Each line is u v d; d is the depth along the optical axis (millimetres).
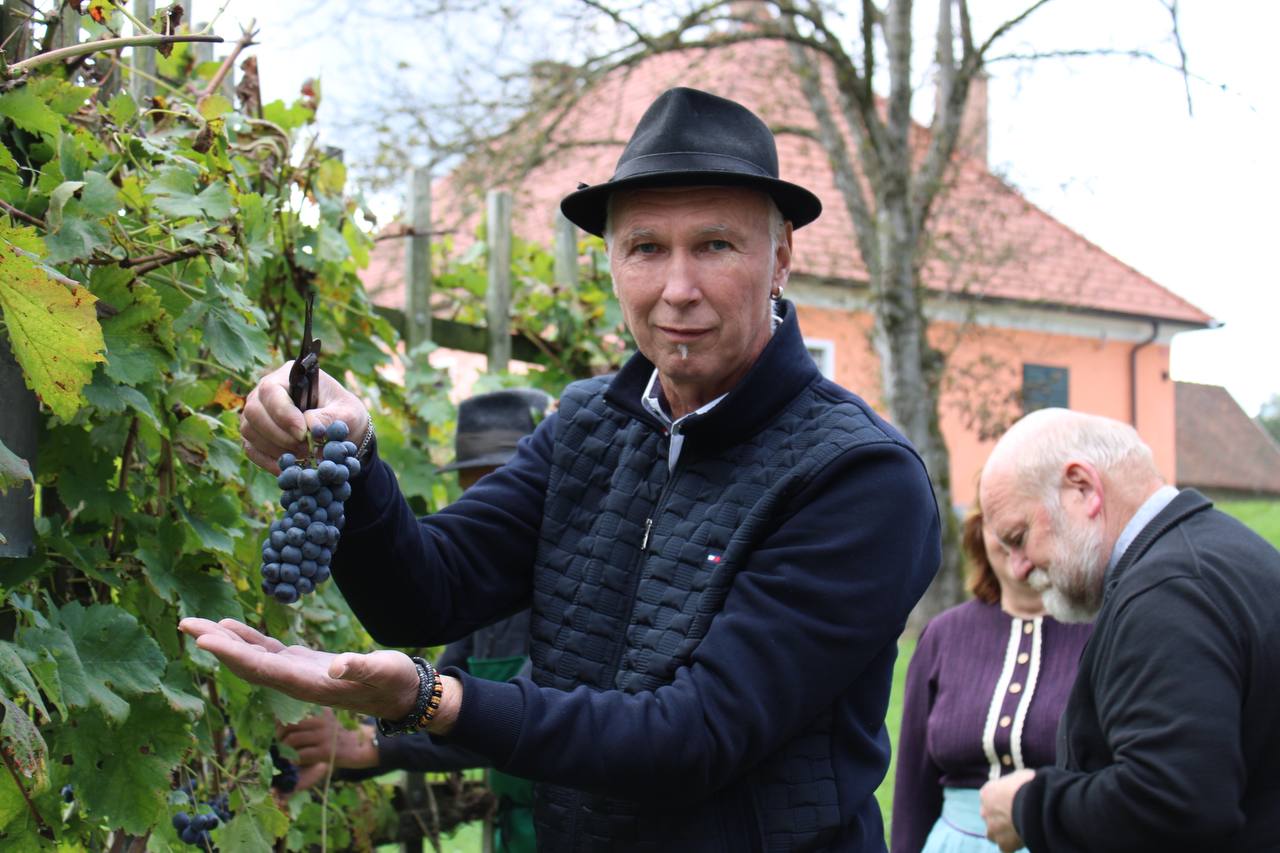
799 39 9289
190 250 1780
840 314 14008
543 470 2002
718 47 9766
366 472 1645
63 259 1571
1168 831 1871
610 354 3703
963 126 11000
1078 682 2133
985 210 11156
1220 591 1943
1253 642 1913
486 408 3039
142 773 1654
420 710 1450
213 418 1889
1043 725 2566
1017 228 14859
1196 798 1842
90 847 1851
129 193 1790
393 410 3154
